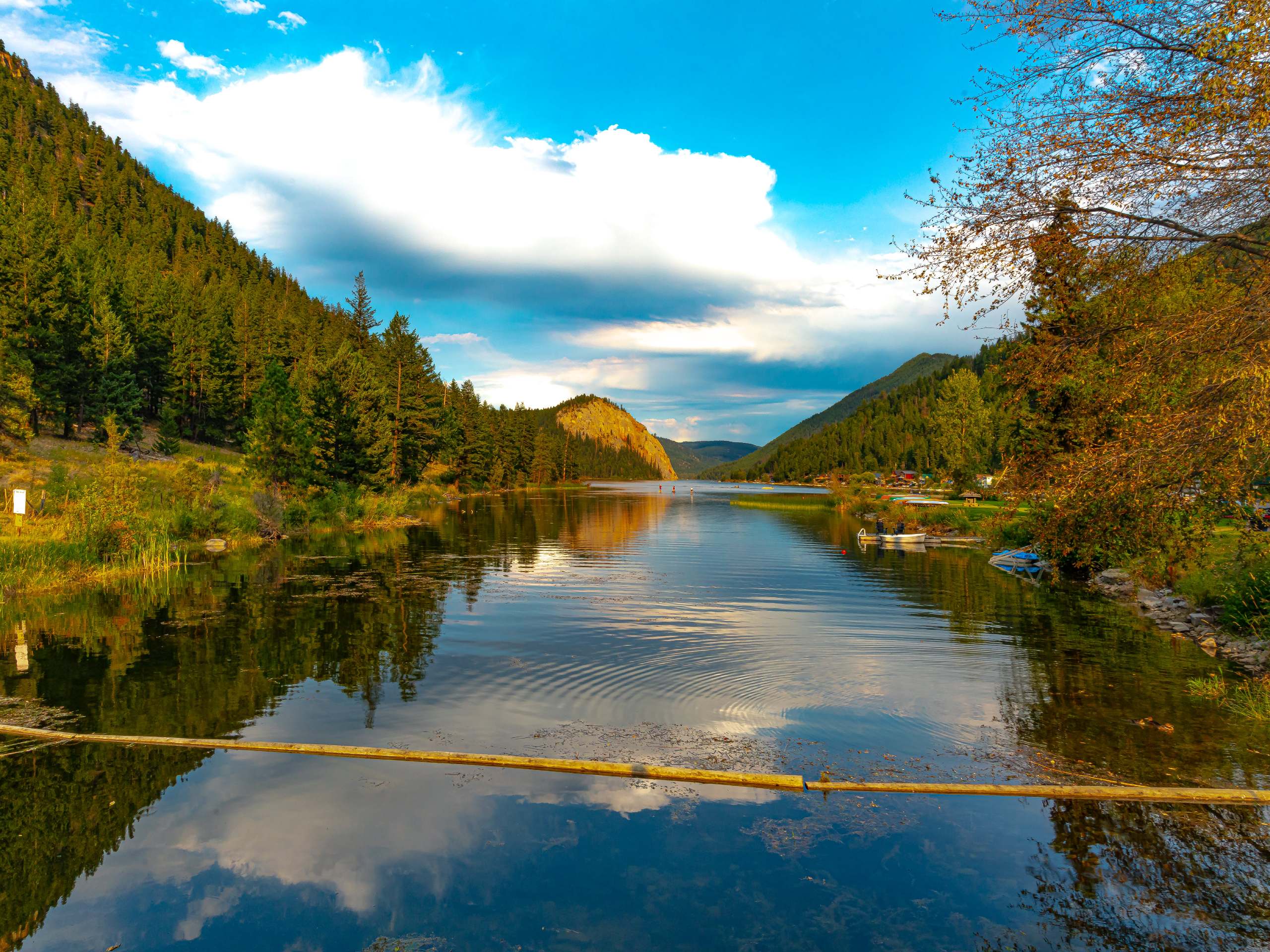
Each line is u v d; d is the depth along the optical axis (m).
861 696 10.63
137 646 13.45
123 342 62.50
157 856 5.90
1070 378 9.52
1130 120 7.94
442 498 75.06
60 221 99.25
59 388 52.84
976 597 20.30
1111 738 8.80
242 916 5.05
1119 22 7.66
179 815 6.62
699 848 6.06
